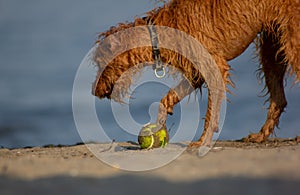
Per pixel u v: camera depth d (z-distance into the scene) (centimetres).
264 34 3450
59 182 1941
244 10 3209
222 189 1766
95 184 1894
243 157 2428
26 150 3522
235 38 3250
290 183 1828
